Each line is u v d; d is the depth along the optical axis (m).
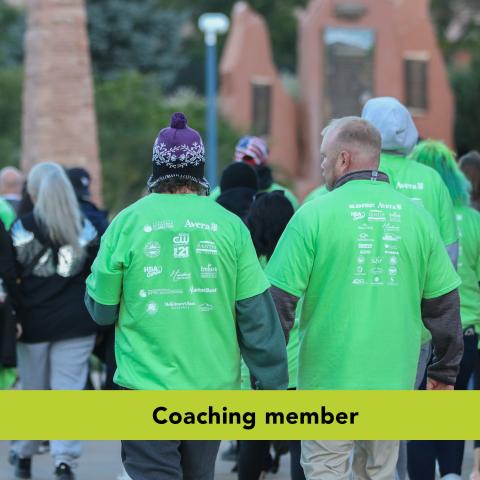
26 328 14.55
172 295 9.07
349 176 9.82
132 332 9.20
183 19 80.88
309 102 65.00
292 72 97.25
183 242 9.10
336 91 64.75
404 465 12.17
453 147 69.19
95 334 14.80
